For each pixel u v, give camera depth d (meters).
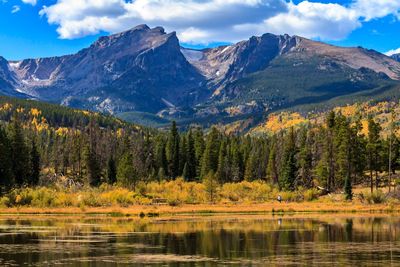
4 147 138.25
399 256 55.53
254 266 50.41
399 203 132.12
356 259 53.84
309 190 145.88
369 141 156.25
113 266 50.56
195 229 80.50
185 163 196.38
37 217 104.38
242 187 160.00
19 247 62.19
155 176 186.88
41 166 195.88
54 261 53.12
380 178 168.88
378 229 79.75
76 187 155.25
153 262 52.78
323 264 51.28
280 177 163.00
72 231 78.00
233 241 67.31
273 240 68.06
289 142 165.12
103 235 73.19
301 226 84.62
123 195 131.88
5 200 122.06
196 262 52.75
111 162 179.75
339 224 87.69
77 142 195.88
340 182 157.12
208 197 141.50
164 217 104.50
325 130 183.12
